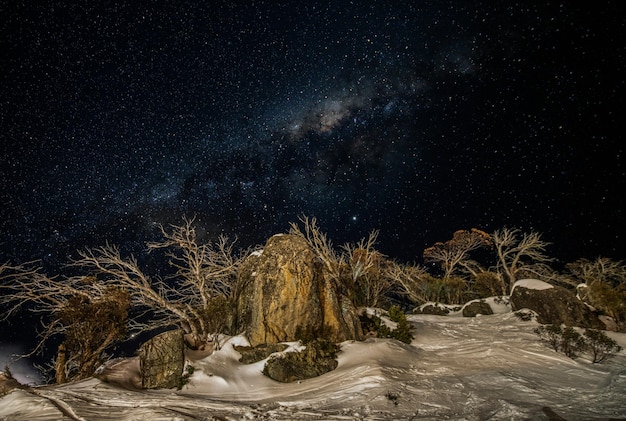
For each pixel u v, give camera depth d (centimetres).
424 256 4109
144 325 1688
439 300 3494
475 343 1688
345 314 1702
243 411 990
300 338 1499
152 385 1278
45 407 986
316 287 1650
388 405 946
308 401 1055
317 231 2650
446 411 890
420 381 1162
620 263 3384
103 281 1644
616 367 1252
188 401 1086
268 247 1759
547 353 1423
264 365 1362
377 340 1554
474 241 3909
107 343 1552
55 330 1559
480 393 1019
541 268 3656
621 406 877
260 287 1627
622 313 2059
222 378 1293
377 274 3288
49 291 1564
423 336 1862
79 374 1485
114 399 1088
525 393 1004
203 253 1909
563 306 2069
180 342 1365
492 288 3519
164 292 1838
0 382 1318
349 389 1108
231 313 1797
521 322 2106
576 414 823
